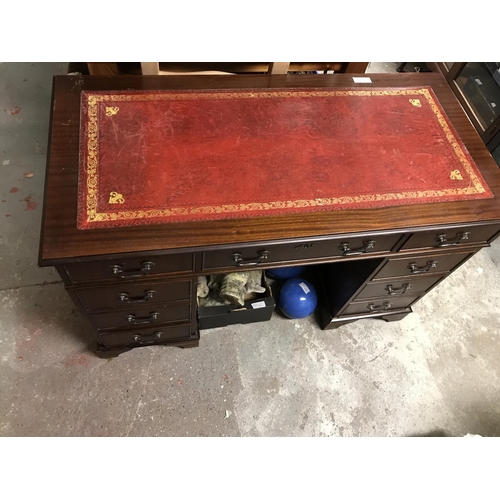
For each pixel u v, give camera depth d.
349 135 1.27
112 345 1.55
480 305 1.99
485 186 1.24
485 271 2.10
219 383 1.64
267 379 1.68
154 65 1.33
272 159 1.18
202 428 1.56
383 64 2.74
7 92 2.23
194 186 1.10
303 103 1.33
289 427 1.60
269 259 1.20
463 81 2.50
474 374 1.81
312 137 1.25
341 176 1.18
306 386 1.68
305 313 1.72
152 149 1.14
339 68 1.67
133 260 1.05
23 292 1.72
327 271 1.76
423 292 1.67
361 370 1.75
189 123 1.21
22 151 2.05
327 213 1.12
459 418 1.71
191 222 1.05
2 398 1.51
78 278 1.09
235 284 1.52
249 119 1.26
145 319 1.38
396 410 1.69
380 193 1.17
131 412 1.55
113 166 1.10
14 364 1.58
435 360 1.82
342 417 1.64
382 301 1.67
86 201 1.04
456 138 1.32
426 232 1.21
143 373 1.62
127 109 1.21
